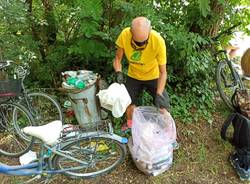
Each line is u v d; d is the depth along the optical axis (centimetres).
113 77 418
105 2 410
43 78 443
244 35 509
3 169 297
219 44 473
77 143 316
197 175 348
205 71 458
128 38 318
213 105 452
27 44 422
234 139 356
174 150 375
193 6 440
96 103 372
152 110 353
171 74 444
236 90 404
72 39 438
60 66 444
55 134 284
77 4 394
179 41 396
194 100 446
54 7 456
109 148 338
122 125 389
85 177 335
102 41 403
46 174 313
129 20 393
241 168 343
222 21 484
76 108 374
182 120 416
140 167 336
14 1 381
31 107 379
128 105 327
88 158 329
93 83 361
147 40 309
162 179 339
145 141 323
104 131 328
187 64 423
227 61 456
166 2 448
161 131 339
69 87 354
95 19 384
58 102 417
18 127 374
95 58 424
